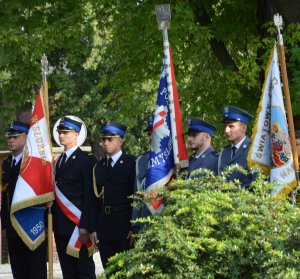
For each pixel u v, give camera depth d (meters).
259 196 7.95
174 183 8.13
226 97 16.50
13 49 17.45
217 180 8.08
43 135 12.15
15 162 12.77
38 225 12.27
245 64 15.63
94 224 11.76
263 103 10.30
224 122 10.04
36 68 17.98
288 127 10.51
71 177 11.97
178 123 10.36
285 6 14.62
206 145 10.27
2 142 19.42
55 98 37.03
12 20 17.78
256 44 15.27
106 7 17.42
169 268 7.52
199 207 7.64
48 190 11.99
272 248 7.45
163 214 7.86
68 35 17.06
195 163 10.24
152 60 16.78
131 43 16.92
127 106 18.56
